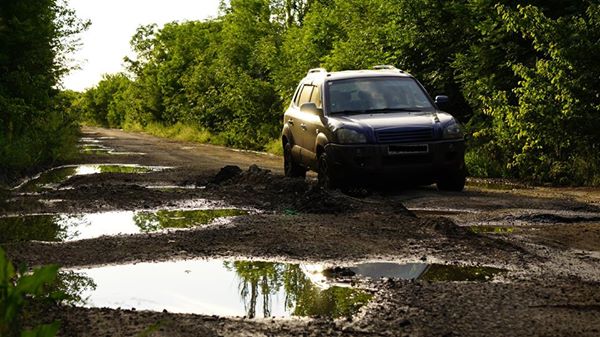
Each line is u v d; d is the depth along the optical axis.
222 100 35.12
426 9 18.44
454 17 18.28
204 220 8.69
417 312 4.60
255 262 6.26
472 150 16.31
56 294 2.71
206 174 15.38
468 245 6.87
